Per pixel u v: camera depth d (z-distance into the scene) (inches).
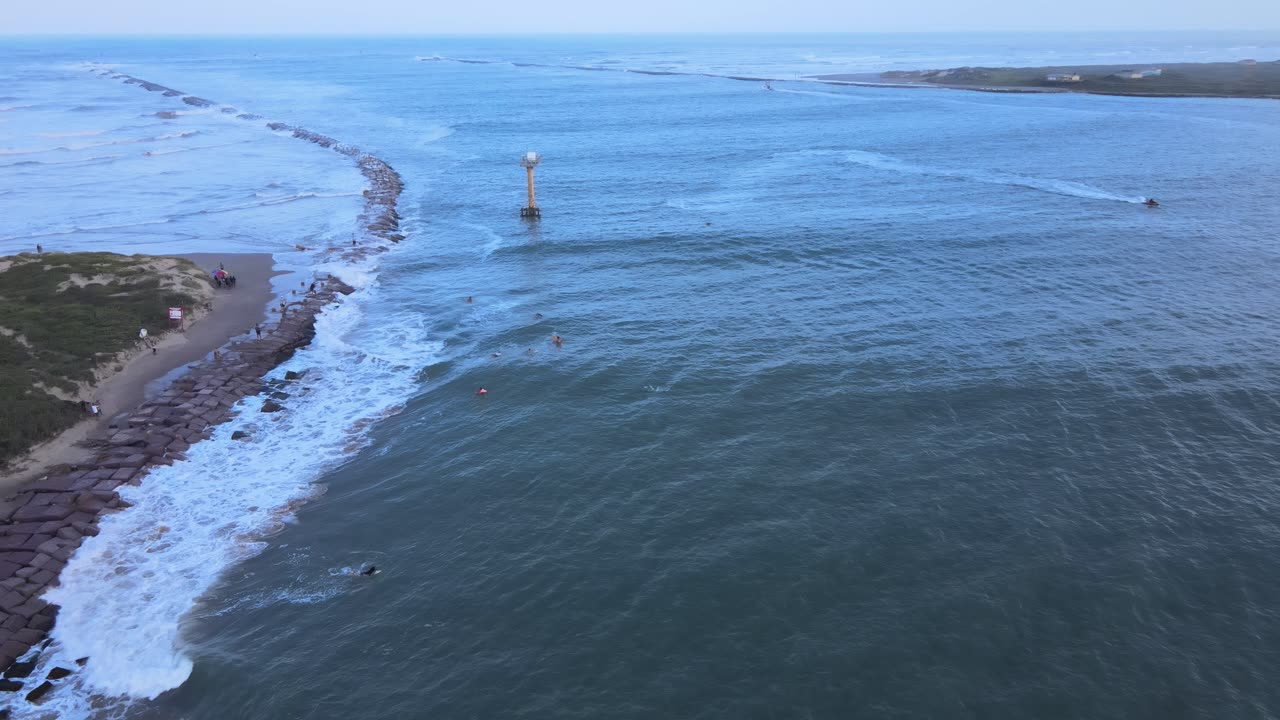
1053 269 2269.9
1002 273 2246.6
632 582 1050.1
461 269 2445.9
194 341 1881.2
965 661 908.6
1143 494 1203.2
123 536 1178.6
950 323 1878.7
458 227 2989.7
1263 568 1040.8
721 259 2447.1
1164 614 968.9
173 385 1644.9
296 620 1010.1
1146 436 1364.4
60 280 2076.8
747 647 938.1
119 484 1293.1
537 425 1464.1
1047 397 1503.4
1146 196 3184.1
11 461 1334.9
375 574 1090.1
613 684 894.4
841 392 1545.3
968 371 1619.1
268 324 1993.1
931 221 2834.6
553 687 893.2
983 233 2655.0
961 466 1286.9
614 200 3361.2
